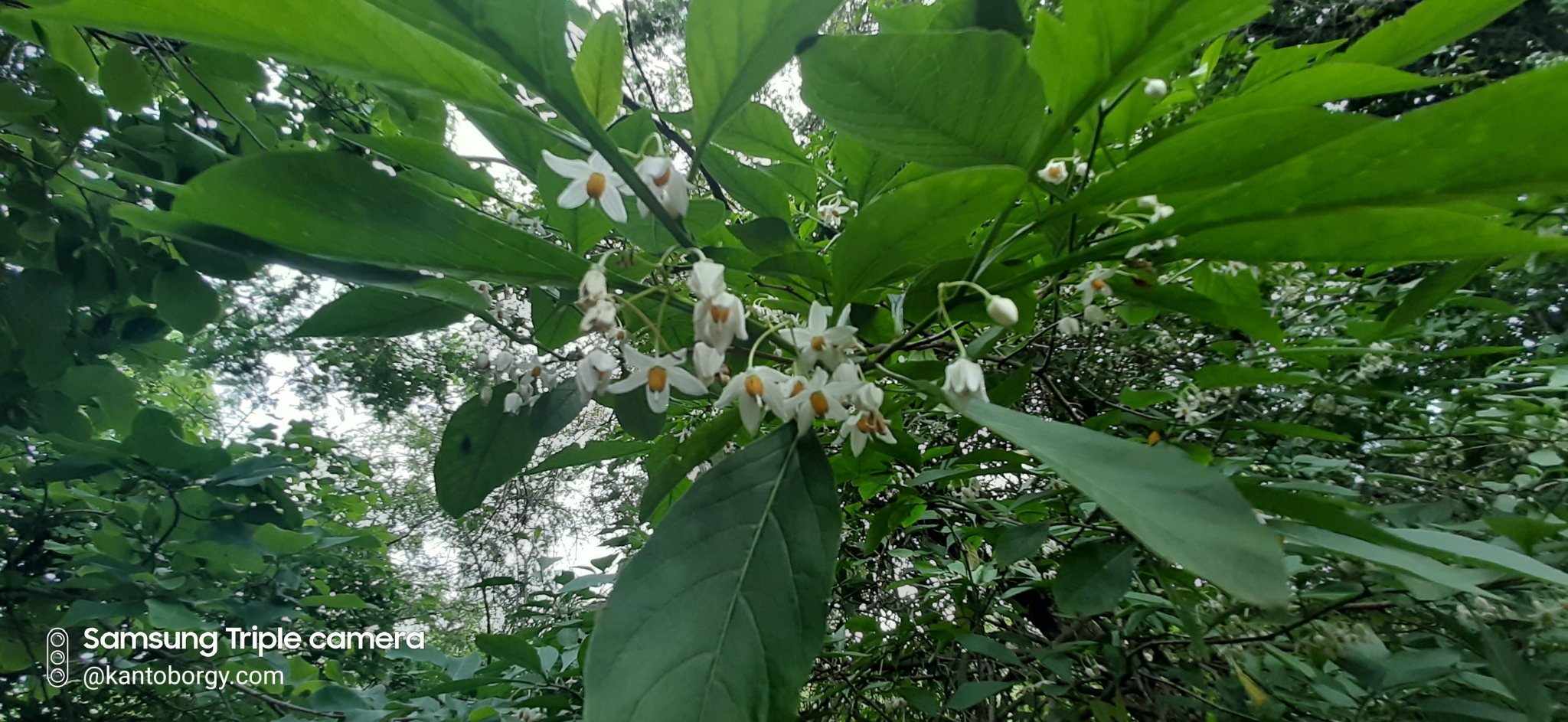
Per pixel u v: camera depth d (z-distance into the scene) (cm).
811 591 72
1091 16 81
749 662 66
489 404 141
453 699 282
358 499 404
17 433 203
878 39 81
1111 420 152
